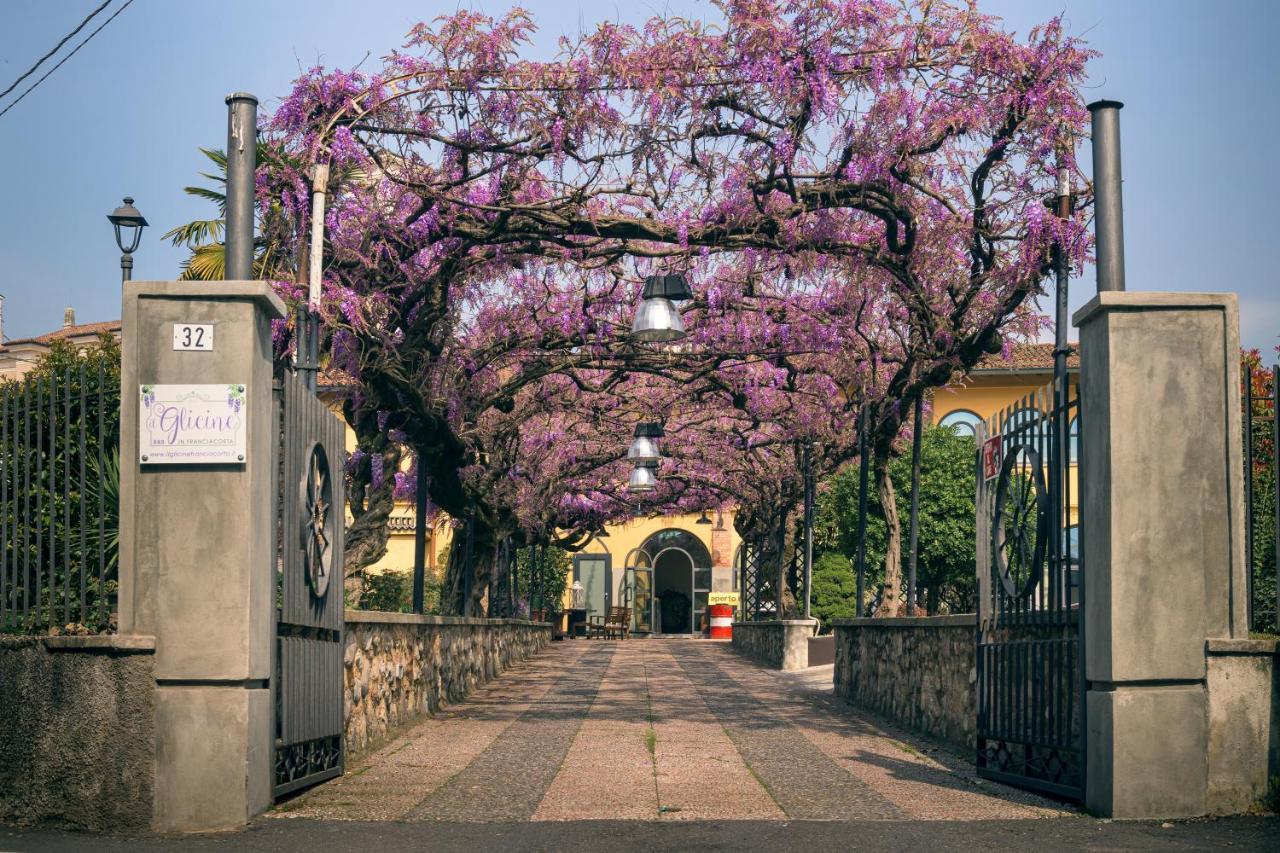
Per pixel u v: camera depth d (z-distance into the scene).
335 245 11.53
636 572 45.22
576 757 8.97
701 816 6.50
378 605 35.44
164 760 6.37
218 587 6.47
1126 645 6.50
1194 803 6.46
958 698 9.90
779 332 16.00
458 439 15.59
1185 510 6.60
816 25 10.68
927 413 15.51
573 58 10.80
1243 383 7.80
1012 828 6.15
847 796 7.21
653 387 20.28
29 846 5.84
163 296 6.62
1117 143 7.32
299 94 10.77
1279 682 6.57
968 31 10.70
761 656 24.75
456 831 6.09
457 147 11.05
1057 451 7.58
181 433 6.54
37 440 7.11
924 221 12.04
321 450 7.99
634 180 11.41
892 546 14.59
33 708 6.47
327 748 8.02
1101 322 6.73
